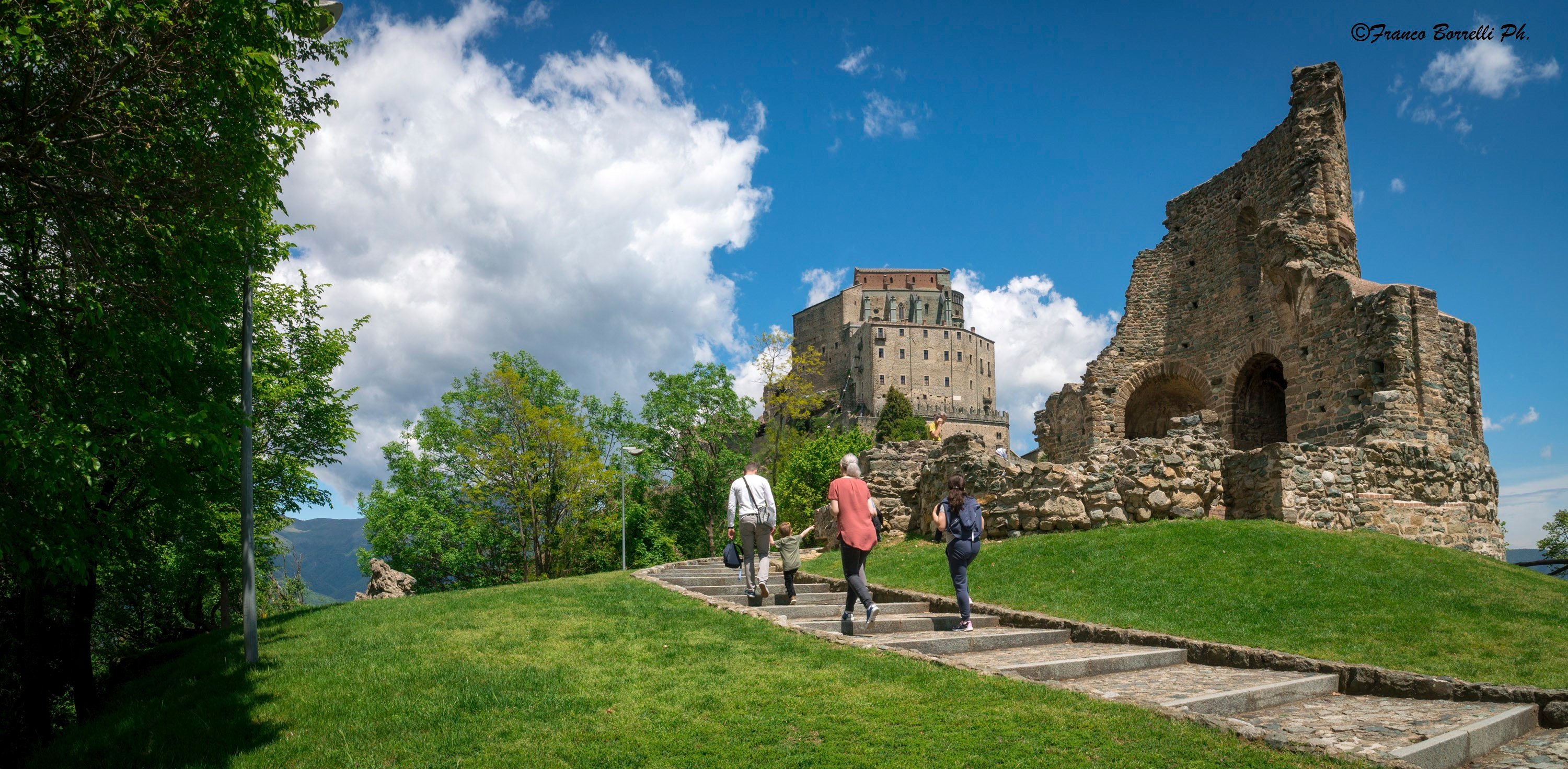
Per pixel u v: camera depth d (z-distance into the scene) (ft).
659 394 192.54
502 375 147.13
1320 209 75.66
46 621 67.67
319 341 74.13
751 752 20.33
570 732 22.13
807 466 153.17
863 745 20.47
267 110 30.53
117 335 28.68
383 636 35.14
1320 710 24.35
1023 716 21.88
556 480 146.41
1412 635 31.53
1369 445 54.70
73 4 23.72
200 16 26.05
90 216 27.63
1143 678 27.84
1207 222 94.63
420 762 20.57
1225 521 49.06
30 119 25.44
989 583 43.93
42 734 57.41
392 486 153.17
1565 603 35.22
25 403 26.53
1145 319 99.81
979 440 62.23
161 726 26.12
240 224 30.14
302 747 22.26
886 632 35.19
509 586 50.55
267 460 67.56
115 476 44.91
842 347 501.97
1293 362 74.79
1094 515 52.65
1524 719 22.98
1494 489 65.72
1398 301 61.87
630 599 41.29
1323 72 78.79
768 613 36.76
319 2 33.42
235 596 120.06
